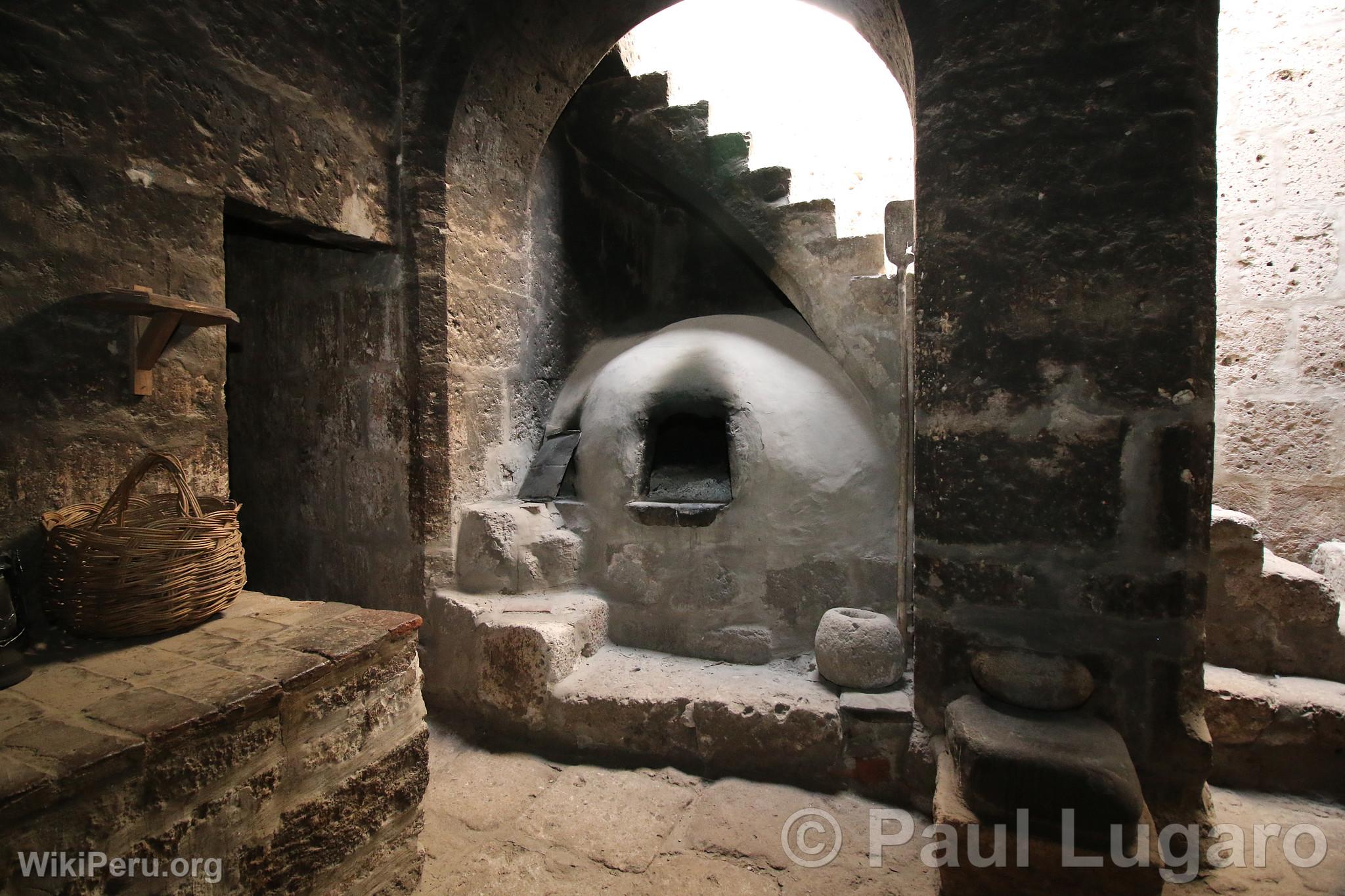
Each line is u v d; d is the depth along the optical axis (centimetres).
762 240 274
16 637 128
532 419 294
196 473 182
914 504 189
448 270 243
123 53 167
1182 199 154
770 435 242
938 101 172
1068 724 153
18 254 149
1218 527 202
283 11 205
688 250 372
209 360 185
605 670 232
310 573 279
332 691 139
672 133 288
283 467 282
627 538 255
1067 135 161
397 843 156
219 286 189
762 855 172
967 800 141
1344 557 210
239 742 120
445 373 243
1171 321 155
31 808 91
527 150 278
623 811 191
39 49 151
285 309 276
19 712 113
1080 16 159
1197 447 155
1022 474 168
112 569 137
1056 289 163
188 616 147
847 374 263
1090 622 163
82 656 136
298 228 219
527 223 286
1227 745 189
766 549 241
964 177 170
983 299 169
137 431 170
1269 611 199
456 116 240
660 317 373
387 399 253
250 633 149
